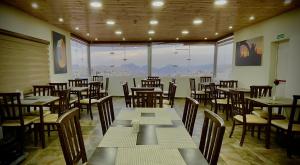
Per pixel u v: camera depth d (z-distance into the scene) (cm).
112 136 154
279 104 296
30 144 316
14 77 361
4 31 330
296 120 318
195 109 195
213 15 422
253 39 519
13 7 358
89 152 284
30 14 408
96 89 552
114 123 190
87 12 394
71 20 461
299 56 367
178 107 615
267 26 462
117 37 730
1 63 329
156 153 125
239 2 335
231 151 291
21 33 383
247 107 373
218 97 575
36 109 394
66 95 345
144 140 146
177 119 205
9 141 257
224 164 253
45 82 468
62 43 565
